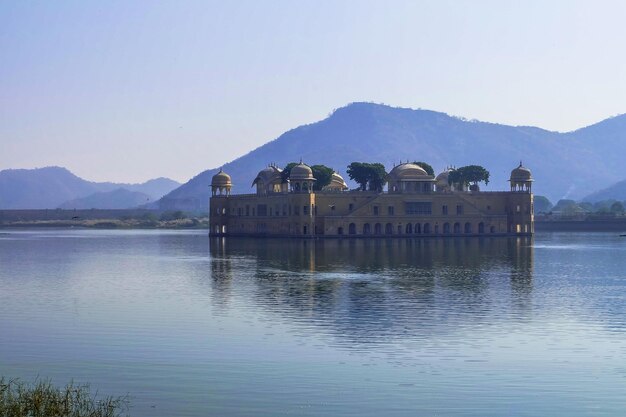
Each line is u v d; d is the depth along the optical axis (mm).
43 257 178500
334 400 51875
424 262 148750
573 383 55500
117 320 80375
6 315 84250
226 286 109438
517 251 183125
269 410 50094
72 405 48312
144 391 53969
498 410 50031
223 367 59875
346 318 80375
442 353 64062
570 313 83500
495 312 84250
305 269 134500
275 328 74938
